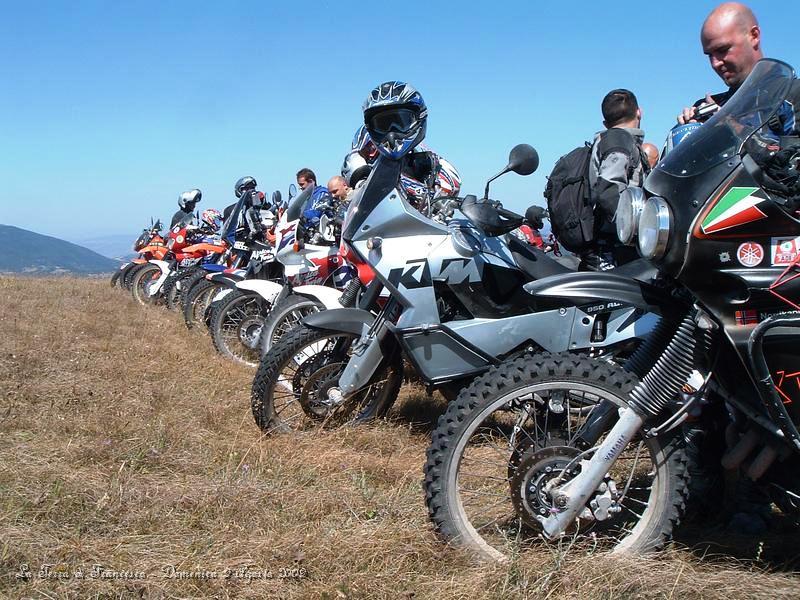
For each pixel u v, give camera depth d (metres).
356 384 4.59
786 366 2.61
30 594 2.69
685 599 2.68
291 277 6.90
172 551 3.04
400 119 4.11
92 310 10.40
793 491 2.81
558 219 4.54
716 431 3.33
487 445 4.06
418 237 4.08
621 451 2.81
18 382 5.52
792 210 2.57
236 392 5.80
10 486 3.50
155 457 4.07
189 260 11.62
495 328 3.93
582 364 2.90
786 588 2.74
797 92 2.76
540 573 2.77
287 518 3.38
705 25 3.74
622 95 4.61
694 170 2.66
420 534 3.12
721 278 2.62
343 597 2.75
